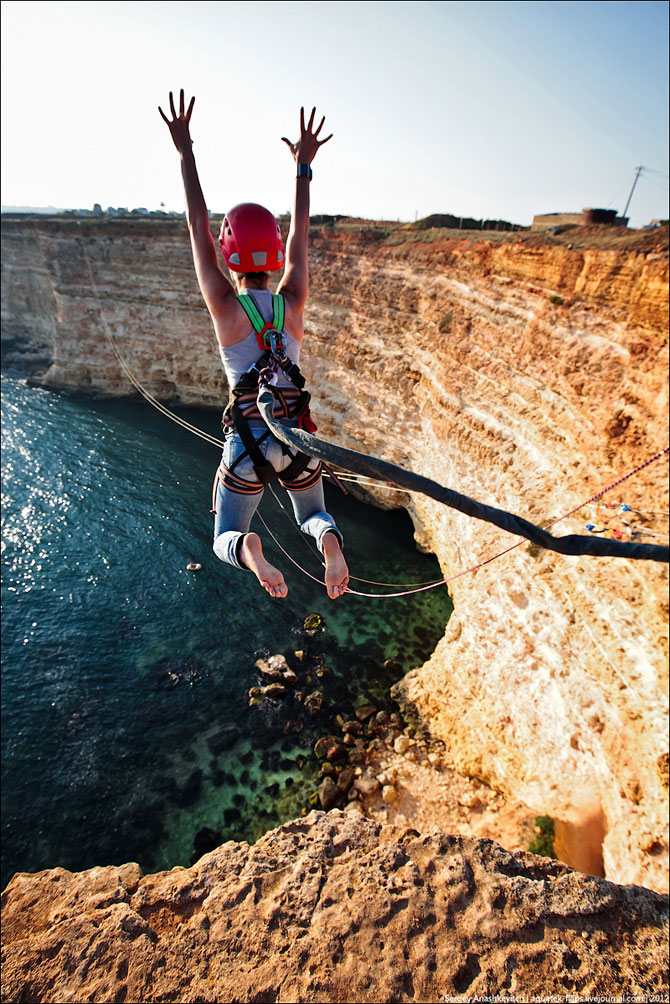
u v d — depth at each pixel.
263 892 5.49
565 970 4.61
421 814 16.78
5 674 22.33
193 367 48.44
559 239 20.58
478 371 24.19
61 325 53.06
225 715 20.75
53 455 40.72
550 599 16.48
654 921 4.95
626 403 15.29
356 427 34.34
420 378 29.75
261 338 2.70
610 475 15.23
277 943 4.99
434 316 28.75
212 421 48.00
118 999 4.58
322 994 4.57
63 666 22.78
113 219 54.34
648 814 11.39
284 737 19.88
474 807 16.62
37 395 52.50
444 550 26.83
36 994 4.64
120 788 18.19
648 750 11.82
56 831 16.95
